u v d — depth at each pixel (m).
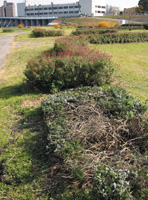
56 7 99.44
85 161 2.81
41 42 20.64
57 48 11.59
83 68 6.23
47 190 2.75
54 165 3.08
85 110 4.09
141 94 6.14
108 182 2.32
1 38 27.30
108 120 3.66
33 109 5.14
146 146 3.24
